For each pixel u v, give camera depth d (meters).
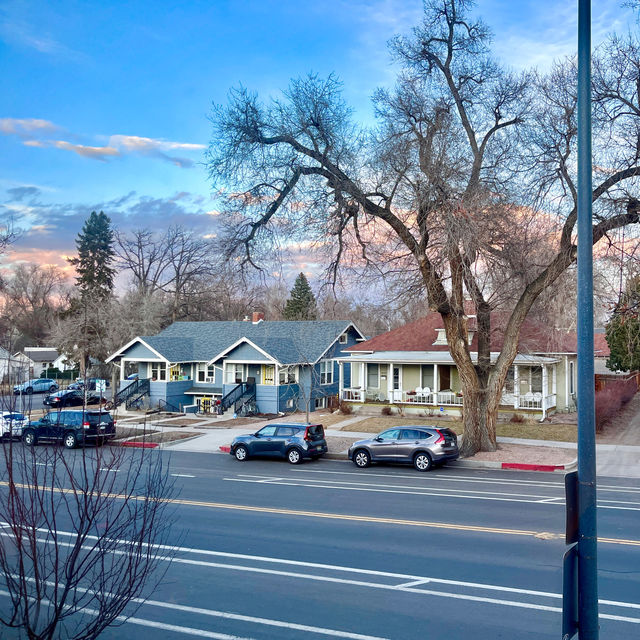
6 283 53.31
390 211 23.38
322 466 24.27
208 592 9.97
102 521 13.73
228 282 25.20
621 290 22.58
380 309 24.62
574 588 4.81
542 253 24.94
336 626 8.55
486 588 9.97
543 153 22.52
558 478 21.02
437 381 36.09
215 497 17.78
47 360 73.56
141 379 44.03
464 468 23.38
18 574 6.70
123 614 9.03
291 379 43.03
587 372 5.25
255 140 23.20
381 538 13.12
